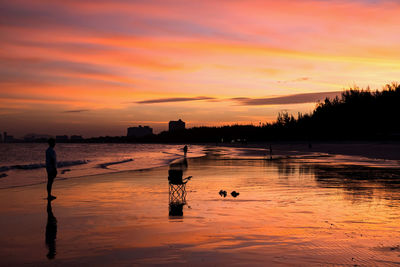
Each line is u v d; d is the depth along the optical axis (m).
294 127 159.50
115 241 6.59
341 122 120.06
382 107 106.62
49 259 5.55
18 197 12.50
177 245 6.27
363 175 20.02
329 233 7.09
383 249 5.98
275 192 13.35
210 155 56.94
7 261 5.47
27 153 100.06
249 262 5.30
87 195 12.91
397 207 10.12
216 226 7.77
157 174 22.19
